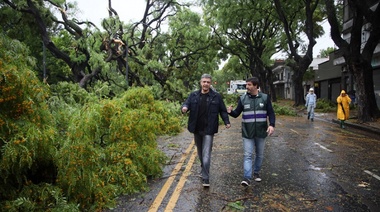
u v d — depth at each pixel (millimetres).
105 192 4770
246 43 35656
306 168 6957
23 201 3852
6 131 3961
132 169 5504
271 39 36812
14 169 4031
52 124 4695
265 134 5539
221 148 9320
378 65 22719
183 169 6828
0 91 3990
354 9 15797
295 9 26906
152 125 6562
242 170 6738
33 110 4281
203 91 5477
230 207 4660
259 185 5703
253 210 4562
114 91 19031
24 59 5137
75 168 4344
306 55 28359
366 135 12430
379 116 16422
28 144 3920
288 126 15430
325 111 26156
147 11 23875
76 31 18016
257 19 28188
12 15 17969
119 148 5711
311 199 4980
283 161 7656
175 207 4672
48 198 4199
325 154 8500
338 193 5285
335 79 36375
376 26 15508
